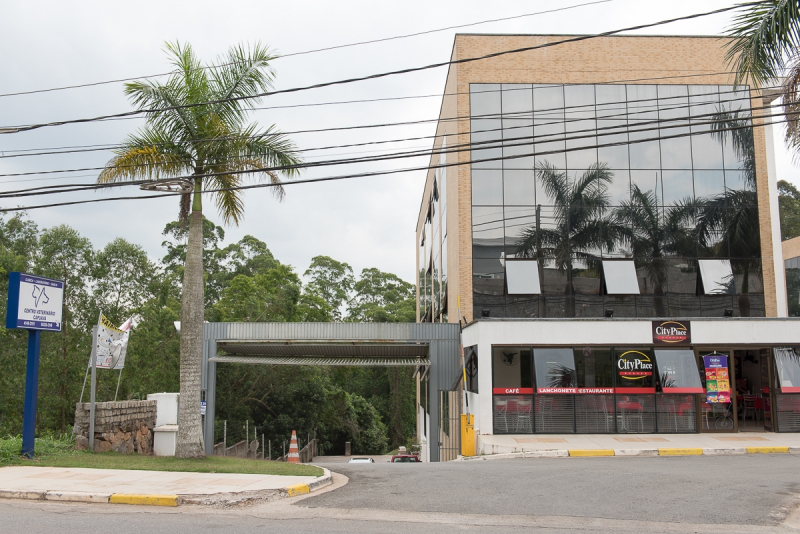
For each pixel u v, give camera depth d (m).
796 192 46.72
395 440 58.59
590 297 23.30
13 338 30.39
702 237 23.78
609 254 23.59
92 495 8.55
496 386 19.11
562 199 23.81
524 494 9.18
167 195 13.78
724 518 7.60
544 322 19.34
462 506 8.34
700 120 24.22
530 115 24.00
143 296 36.38
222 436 36.44
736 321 19.16
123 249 35.44
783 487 9.61
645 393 18.98
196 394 13.54
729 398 19.06
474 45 24.47
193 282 13.79
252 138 14.27
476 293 23.31
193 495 8.56
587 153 24.06
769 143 24.12
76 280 33.75
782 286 23.53
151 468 11.37
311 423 43.12
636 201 23.84
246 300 40.66
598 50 24.45
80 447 13.54
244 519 7.55
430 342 23.58
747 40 10.49
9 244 39.78
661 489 9.48
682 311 23.33
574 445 16.56
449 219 26.98
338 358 27.25
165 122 14.02
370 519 7.59
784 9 9.96
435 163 33.75
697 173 24.05
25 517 7.41
